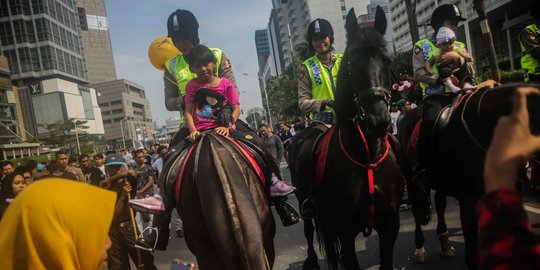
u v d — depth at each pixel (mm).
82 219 1599
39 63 105188
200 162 3400
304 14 112250
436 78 4266
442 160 3631
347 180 3764
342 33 107062
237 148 3594
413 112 5031
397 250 5523
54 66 106062
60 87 105500
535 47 4793
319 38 4848
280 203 3873
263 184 3650
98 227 1644
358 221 3855
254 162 3604
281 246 6660
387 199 3781
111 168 5922
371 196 3678
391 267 3820
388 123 3373
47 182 1642
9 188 5969
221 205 3088
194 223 3385
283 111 67000
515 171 1069
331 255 4164
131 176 5492
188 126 3906
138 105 163000
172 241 8320
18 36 104000
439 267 4797
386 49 3588
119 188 5504
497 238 1032
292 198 10555
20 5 103562
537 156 2812
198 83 4004
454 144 3424
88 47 193000
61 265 1535
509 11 35125
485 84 3572
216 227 3049
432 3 63500
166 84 4922
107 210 1688
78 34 124562
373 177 3713
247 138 3809
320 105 4547
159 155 9680
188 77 4676
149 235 3838
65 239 1550
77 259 1604
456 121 3438
